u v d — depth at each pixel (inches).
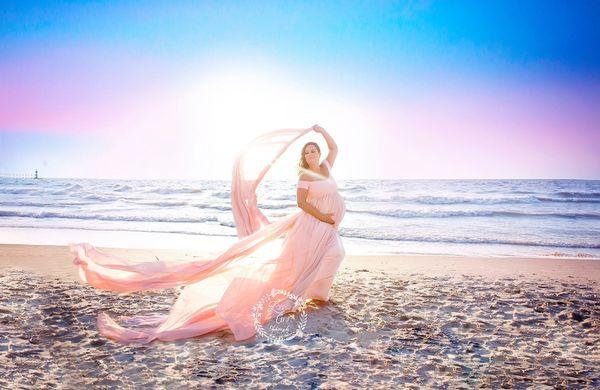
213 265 221.8
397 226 735.7
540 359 183.2
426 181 2231.8
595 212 944.3
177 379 159.9
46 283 293.3
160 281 218.7
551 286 306.0
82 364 172.2
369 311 239.5
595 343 202.7
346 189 1737.2
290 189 1529.3
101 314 219.5
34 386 152.9
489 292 284.8
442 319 230.7
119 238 570.3
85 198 1290.6
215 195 1397.6
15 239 550.3
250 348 189.8
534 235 633.6
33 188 1588.3
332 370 168.6
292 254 232.5
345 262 393.7
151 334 201.3
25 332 204.8
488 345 198.1
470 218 883.4
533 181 2287.2
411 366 173.8
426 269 363.6
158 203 1134.4
